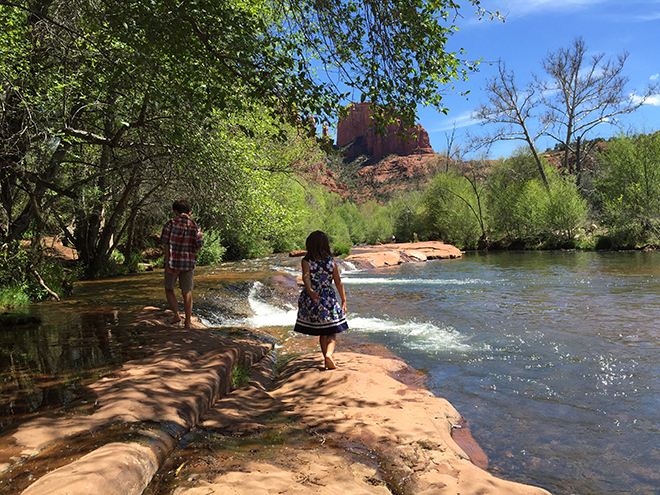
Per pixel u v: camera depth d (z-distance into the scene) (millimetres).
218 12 5031
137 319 6598
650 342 5914
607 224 29469
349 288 12945
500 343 6156
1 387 3535
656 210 25891
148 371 3758
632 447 3160
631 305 8617
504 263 20891
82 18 7309
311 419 3264
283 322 8484
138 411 2840
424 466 2613
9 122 8938
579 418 3672
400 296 10977
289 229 11617
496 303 9469
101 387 3365
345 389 3975
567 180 32656
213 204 9484
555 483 2717
